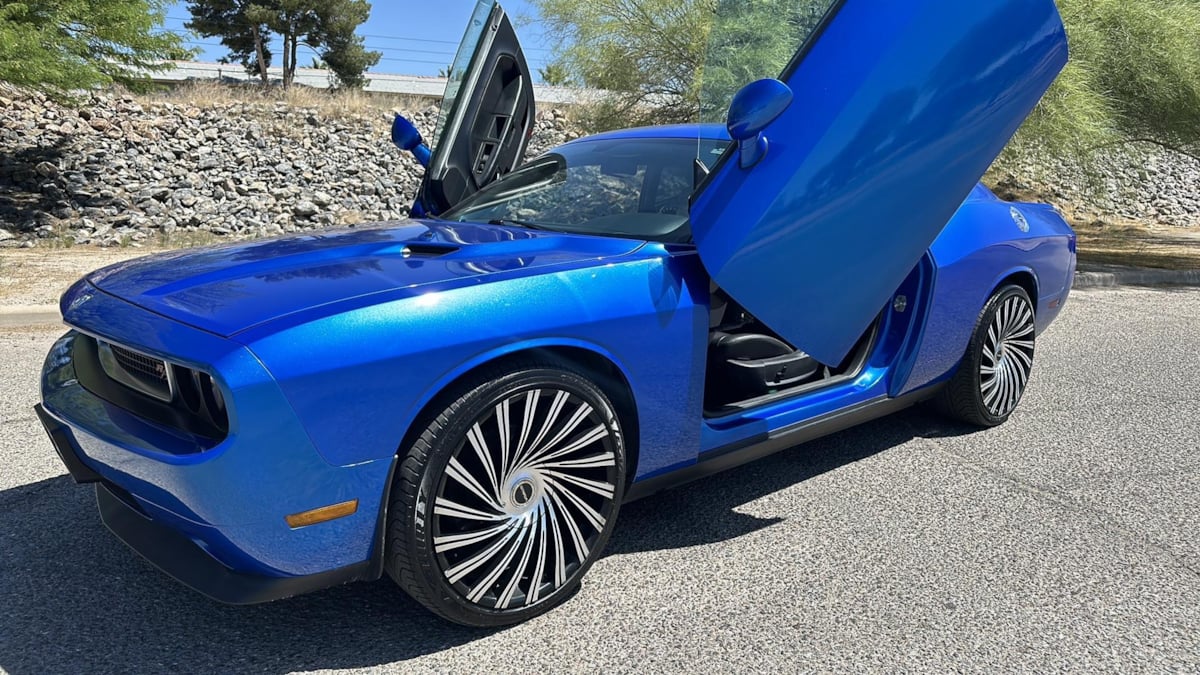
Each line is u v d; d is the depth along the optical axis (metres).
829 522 3.30
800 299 2.95
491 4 4.00
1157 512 3.43
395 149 16.94
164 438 2.18
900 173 2.88
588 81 14.29
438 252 2.75
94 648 2.38
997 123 2.96
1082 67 11.04
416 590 2.31
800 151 2.77
